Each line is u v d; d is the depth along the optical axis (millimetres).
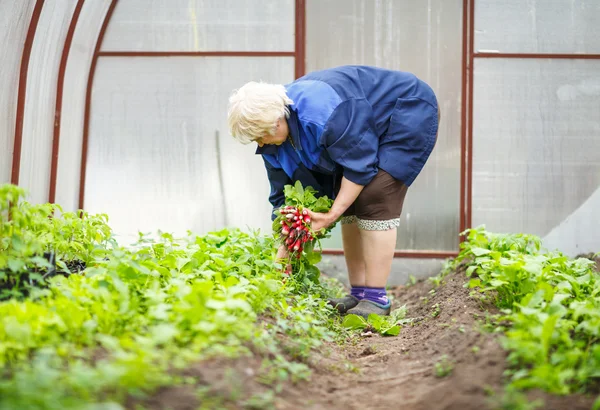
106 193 7125
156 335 2814
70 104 6797
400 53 6977
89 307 3281
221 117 7074
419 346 3994
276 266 4508
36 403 2279
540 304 3650
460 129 6984
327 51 7012
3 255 3537
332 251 7062
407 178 4723
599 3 6820
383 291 4934
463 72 6930
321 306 4516
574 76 6891
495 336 3469
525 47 6898
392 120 4680
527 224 6977
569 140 6918
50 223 4309
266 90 4391
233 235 5254
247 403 2674
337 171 4824
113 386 2518
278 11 6992
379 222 4766
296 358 3443
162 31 7035
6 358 2744
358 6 6980
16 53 5652
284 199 5082
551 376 2797
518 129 6945
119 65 7066
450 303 4742
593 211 6922
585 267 4703
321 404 3004
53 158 6582
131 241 7129
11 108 5738
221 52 7016
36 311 3012
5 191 3486
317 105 4430
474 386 2900
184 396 2578
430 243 7059
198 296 3230
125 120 7090
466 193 7004
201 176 7113
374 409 3010
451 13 6926
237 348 3047
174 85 7074
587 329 3309
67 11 6090
